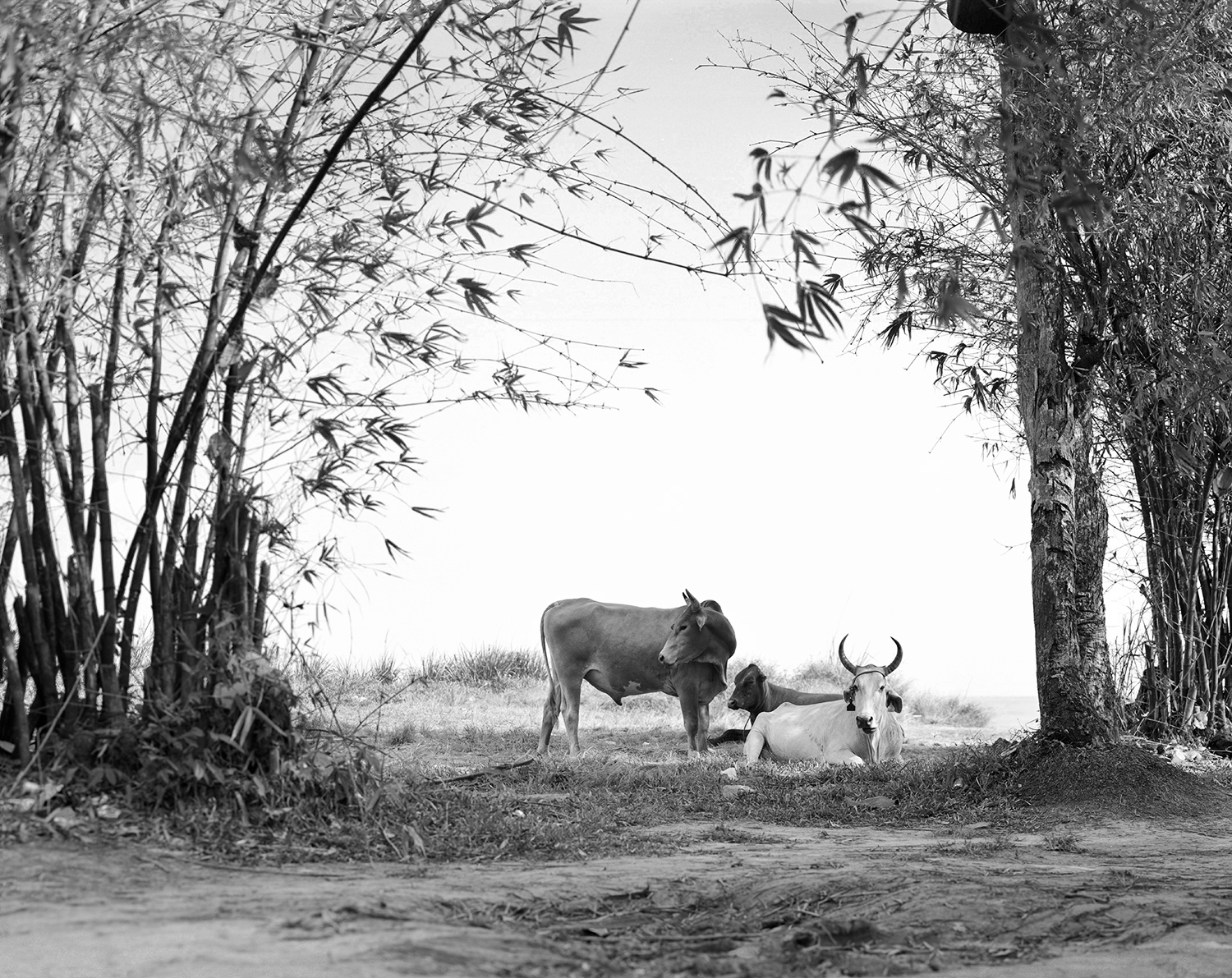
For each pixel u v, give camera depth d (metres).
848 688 11.43
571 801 8.40
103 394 5.74
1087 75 7.77
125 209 5.45
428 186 5.93
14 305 5.25
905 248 9.78
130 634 5.73
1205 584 11.02
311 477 5.78
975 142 4.93
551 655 13.26
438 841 5.82
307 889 4.23
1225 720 10.74
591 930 4.02
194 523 5.85
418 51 5.87
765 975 3.60
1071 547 9.38
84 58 5.12
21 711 5.40
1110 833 7.71
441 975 3.08
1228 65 8.98
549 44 5.71
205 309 5.78
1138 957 3.81
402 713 16.77
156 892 4.07
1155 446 10.73
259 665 5.64
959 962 3.77
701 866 5.60
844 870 5.49
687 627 12.73
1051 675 9.30
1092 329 9.56
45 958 3.07
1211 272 9.79
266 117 5.68
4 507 5.75
